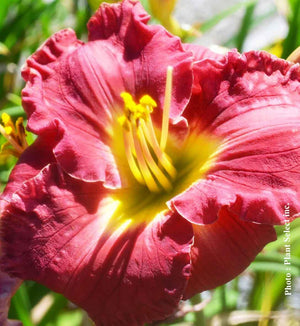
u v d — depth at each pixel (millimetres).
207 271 480
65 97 513
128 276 475
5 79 733
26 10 739
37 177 489
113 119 517
